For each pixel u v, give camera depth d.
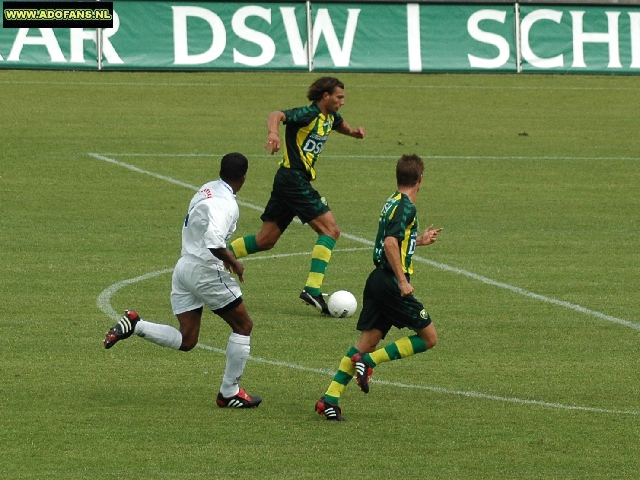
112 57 103.19
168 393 31.61
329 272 49.50
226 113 90.94
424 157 79.94
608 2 109.62
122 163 74.12
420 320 29.28
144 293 44.34
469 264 51.53
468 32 109.31
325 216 43.28
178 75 103.25
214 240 28.33
